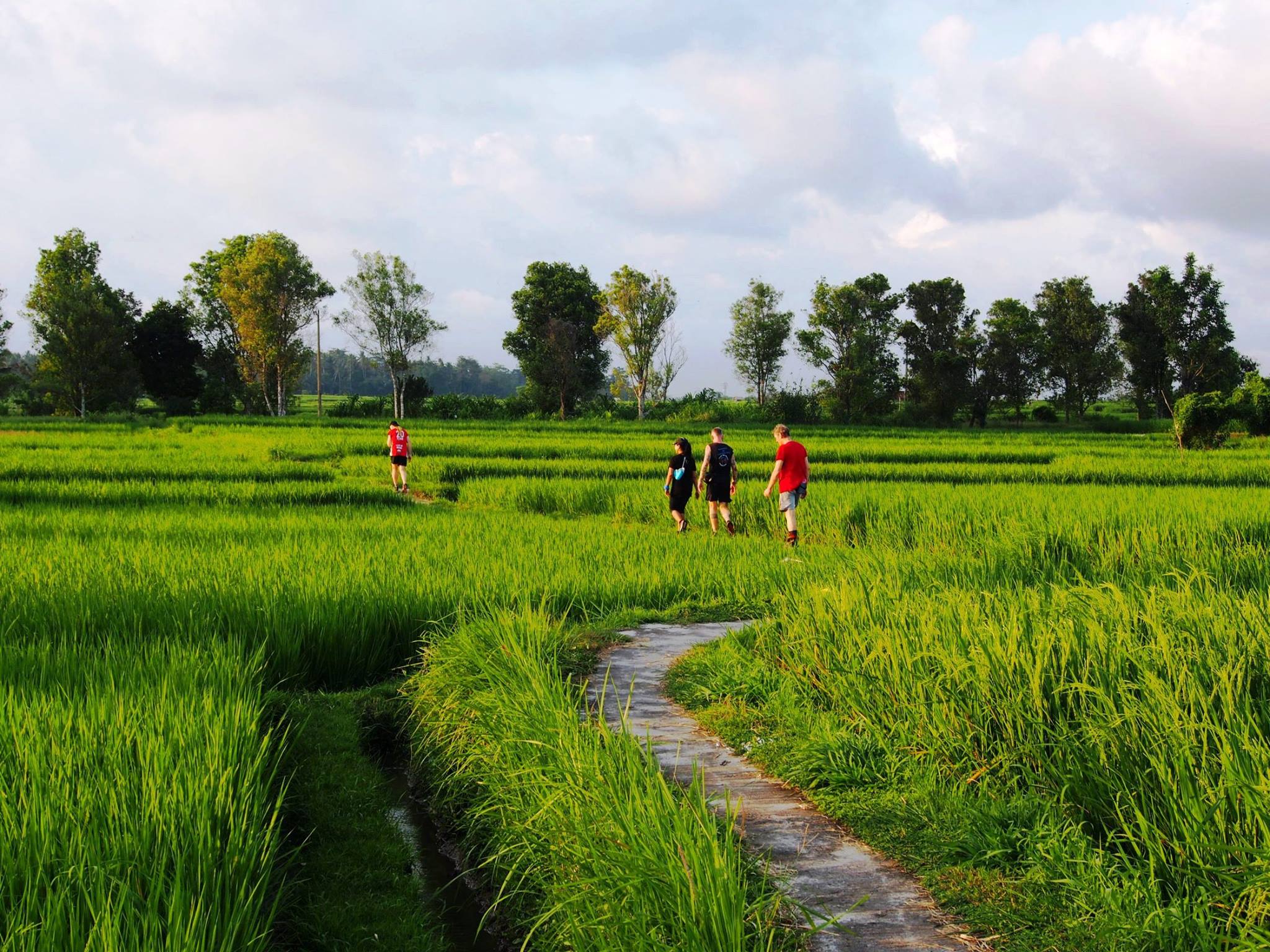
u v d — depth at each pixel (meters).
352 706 7.36
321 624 8.23
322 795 5.74
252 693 6.31
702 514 18.22
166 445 35.78
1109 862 3.91
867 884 3.96
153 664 6.56
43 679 6.21
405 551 11.63
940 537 14.35
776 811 4.77
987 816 4.32
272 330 77.56
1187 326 77.50
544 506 20.61
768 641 7.73
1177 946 3.24
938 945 3.44
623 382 82.44
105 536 13.20
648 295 80.12
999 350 87.44
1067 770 4.55
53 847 3.79
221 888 3.77
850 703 5.86
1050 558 11.39
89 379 73.00
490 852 5.03
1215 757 3.98
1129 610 5.93
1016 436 56.22
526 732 5.02
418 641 8.38
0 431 48.22
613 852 3.56
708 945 3.05
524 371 87.25
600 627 9.05
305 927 4.25
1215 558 10.07
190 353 86.31
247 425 60.31
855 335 82.75
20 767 4.53
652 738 5.93
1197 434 41.12
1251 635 5.31
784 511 14.67
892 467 28.30
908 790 4.82
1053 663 5.28
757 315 82.75
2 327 73.50
